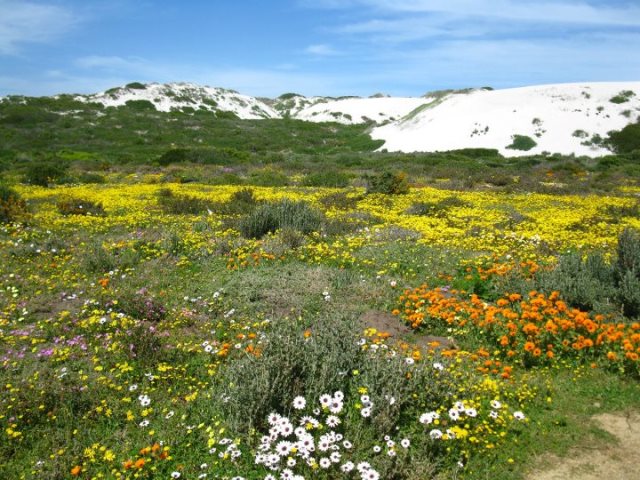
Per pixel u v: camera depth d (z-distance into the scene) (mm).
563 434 5246
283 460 4543
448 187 29672
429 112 84188
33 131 71750
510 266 10016
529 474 4680
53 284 9227
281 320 7547
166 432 5051
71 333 7238
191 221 15945
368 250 11875
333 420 4699
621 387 6133
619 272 8836
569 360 6777
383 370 5332
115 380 5938
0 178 29484
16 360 6312
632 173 39812
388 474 4410
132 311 7953
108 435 5070
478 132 71875
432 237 13172
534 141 66750
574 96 76438
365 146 76938
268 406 4949
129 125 82438
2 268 9984
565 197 24891
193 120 92062
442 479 4562
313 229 14141
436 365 5703
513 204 21656
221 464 4605
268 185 30719
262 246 11852
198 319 8047
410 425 5098
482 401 5703
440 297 8305
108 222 15602
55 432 5102
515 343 6926
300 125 97938
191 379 6066
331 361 5430
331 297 8898
